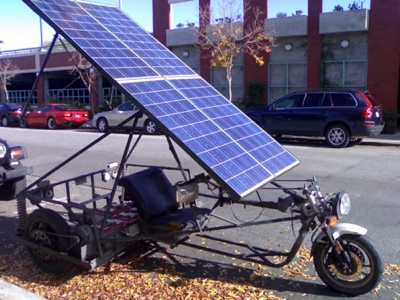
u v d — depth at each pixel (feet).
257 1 70.38
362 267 14.15
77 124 78.43
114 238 15.64
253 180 13.70
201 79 19.34
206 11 74.84
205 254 17.81
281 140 53.98
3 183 25.43
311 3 66.59
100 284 15.25
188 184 15.79
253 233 20.18
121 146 50.08
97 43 15.81
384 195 26.55
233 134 15.80
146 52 18.08
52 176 34.50
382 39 61.57
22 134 68.85
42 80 117.60
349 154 42.57
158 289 14.79
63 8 16.62
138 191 16.51
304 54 69.31
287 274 15.90
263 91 72.43
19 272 16.63
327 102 48.83
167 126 13.61
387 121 59.16
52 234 15.90
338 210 14.15
